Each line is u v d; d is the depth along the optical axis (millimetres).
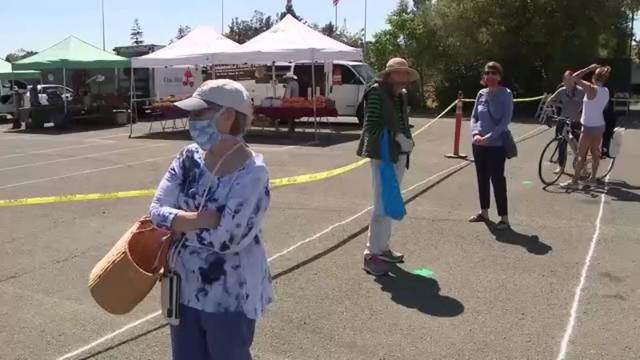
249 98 2721
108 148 15883
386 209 5598
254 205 2590
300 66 21578
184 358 2752
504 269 5895
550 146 10469
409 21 30766
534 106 28688
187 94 25703
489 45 27625
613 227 7348
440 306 5023
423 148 15188
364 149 5605
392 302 5117
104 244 6918
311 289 5418
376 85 5590
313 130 19875
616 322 4688
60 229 7547
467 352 4230
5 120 26203
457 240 6859
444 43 29406
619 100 24953
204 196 2613
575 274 5734
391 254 6090
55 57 20922
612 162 10680
